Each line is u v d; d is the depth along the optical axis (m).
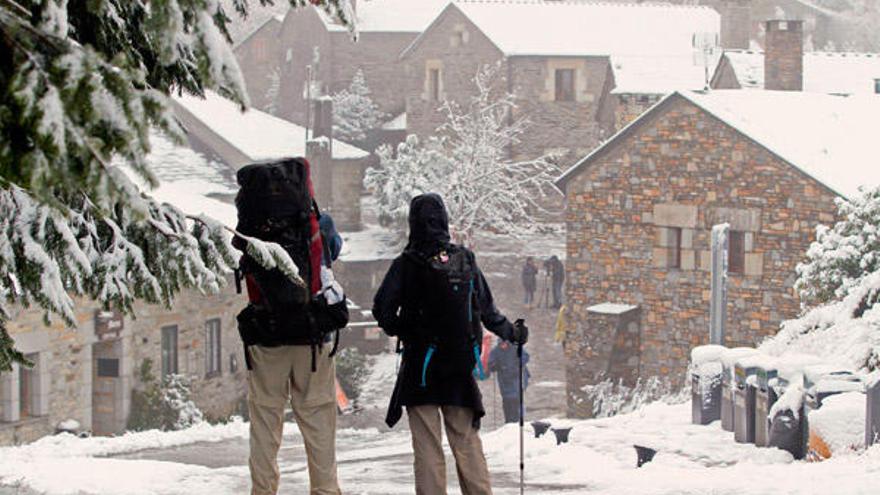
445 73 108.81
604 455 25.66
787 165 45.38
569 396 52.25
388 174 92.25
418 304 13.01
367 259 83.00
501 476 23.05
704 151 48.03
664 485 19.42
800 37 67.88
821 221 44.53
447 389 13.09
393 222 89.56
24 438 41.81
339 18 11.79
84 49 6.82
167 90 11.65
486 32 106.31
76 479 21.20
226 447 33.94
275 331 12.38
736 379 26.45
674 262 49.50
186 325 51.38
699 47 78.62
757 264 46.50
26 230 11.75
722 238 39.62
